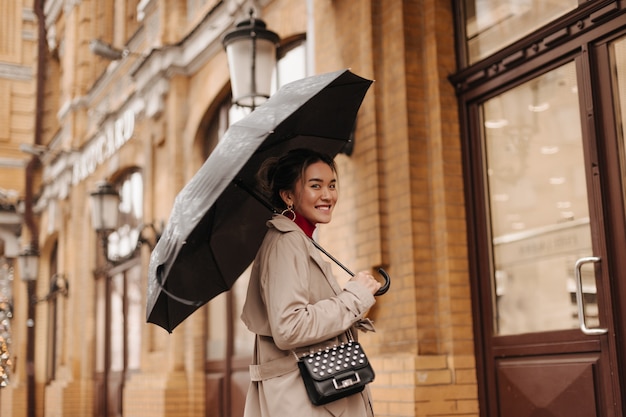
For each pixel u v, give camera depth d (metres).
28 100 23.22
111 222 10.62
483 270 5.47
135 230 12.48
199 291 2.94
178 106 10.20
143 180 11.25
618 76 4.52
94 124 14.91
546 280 5.02
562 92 4.94
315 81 2.86
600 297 4.47
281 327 2.53
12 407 18.52
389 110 5.92
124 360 12.67
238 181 2.86
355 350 2.62
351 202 6.15
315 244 2.83
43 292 19.14
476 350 5.42
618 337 4.35
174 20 10.33
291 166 2.83
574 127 4.84
